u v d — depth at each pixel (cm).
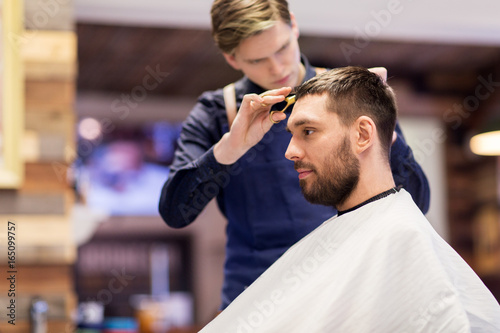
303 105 139
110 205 783
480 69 642
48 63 307
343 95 136
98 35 526
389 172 139
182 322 773
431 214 713
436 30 452
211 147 171
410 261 122
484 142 520
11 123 295
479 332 125
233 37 167
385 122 138
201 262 809
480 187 712
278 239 175
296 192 175
